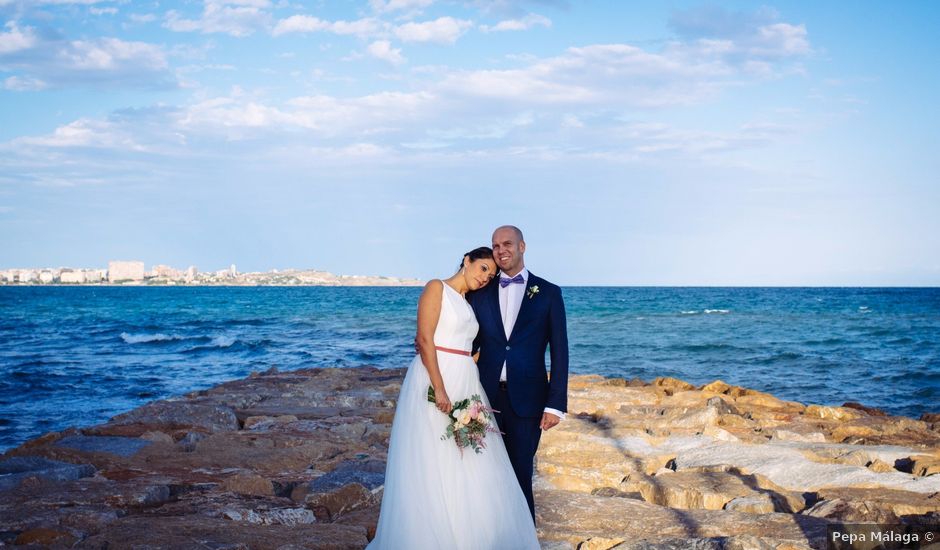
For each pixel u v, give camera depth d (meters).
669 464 7.07
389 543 4.14
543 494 5.72
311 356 27.28
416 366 4.50
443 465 4.25
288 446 7.74
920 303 79.81
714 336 36.75
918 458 6.88
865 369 23.48
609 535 4.80
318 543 4.50
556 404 4.54
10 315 58.31
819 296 111.69
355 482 5.73
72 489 5.67
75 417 14.27
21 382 19.05
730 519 5.04
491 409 4.55
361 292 156.88
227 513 5.07
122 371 22.03
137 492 5.56
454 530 4.17
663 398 11.72
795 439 8.23
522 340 4.62
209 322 49.31
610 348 30.88
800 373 22.83
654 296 114.81
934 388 19.25
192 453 7.15
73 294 132.38
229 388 12.72
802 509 5.46
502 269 4.70
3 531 4.71
